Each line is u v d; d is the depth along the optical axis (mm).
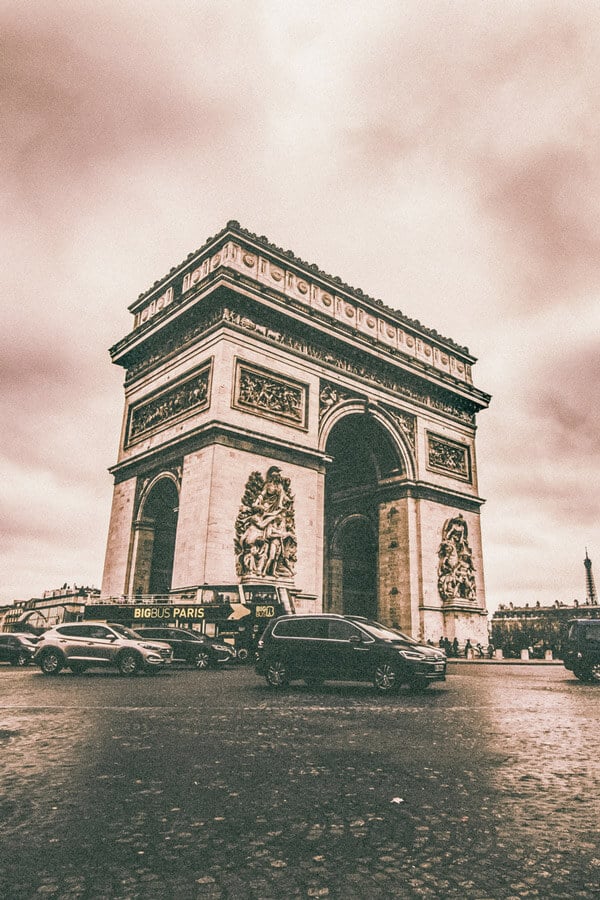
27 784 9586
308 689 24234
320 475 56844
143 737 13508
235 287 53562
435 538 66250
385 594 64812
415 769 10711
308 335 59531
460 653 61875
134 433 62469
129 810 8297
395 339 69750
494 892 5871
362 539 70500
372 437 67000
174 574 49750
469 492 72625
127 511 59469
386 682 22891
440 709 18594
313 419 57562
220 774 10289
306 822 7855
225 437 50250
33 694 22016
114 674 32094
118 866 6402
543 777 10203
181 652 37344
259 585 44812
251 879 6121
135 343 63938
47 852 6777
